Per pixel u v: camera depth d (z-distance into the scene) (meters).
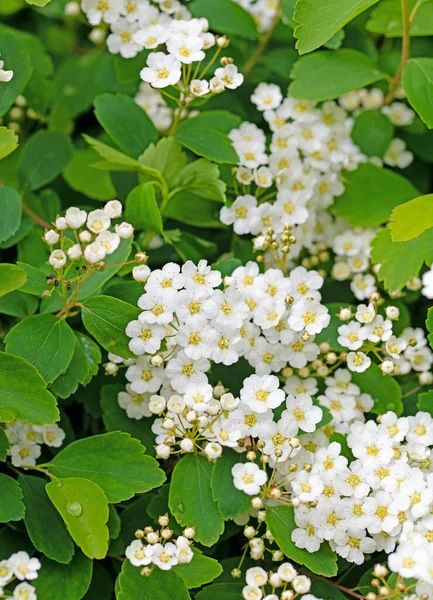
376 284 0.40
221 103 0.41
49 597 0.35
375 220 0.40
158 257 0.40
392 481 0.35
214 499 0.35
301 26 0.36
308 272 0.38
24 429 0.36
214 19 0.41
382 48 0.43
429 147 0.42
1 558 0.35
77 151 0.42
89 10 0.40
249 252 0.39
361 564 0.36
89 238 0.35
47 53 0.44
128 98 0.39
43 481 0.36
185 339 0.36
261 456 0.36
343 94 0.40
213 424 0.36
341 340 0.37
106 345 0.36
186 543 0.35
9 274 0.34
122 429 0.37
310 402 0.36
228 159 0.38
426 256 0.38
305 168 0.40
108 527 0.36
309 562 0.35
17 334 0.35
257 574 0.35
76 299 0.36
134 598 0.34
